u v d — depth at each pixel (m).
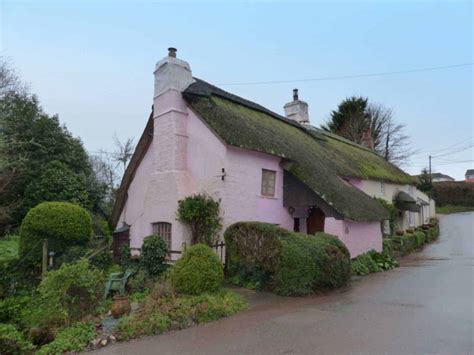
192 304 6.89
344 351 5.04
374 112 48.03
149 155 13.96
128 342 5.64
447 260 14.59
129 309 6.76
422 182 45.47
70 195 20.08
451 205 45.75
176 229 11.58
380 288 9.24
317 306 7.55
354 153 23.84
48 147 22.34
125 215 15.23
